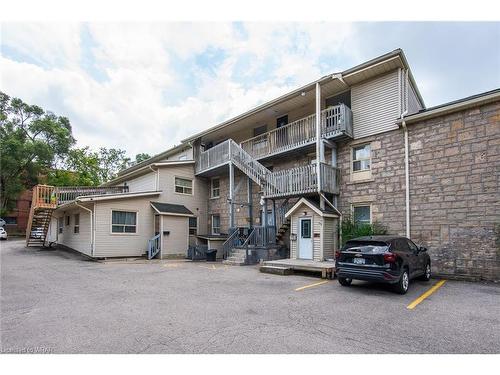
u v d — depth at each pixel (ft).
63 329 15.12
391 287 26.58
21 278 30.25
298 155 50.31
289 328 15.44
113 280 29.84
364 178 41.14
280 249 46.85
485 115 31.76
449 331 15.10
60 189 61.82
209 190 68.23
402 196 37.06
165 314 17.90
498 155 30.58
